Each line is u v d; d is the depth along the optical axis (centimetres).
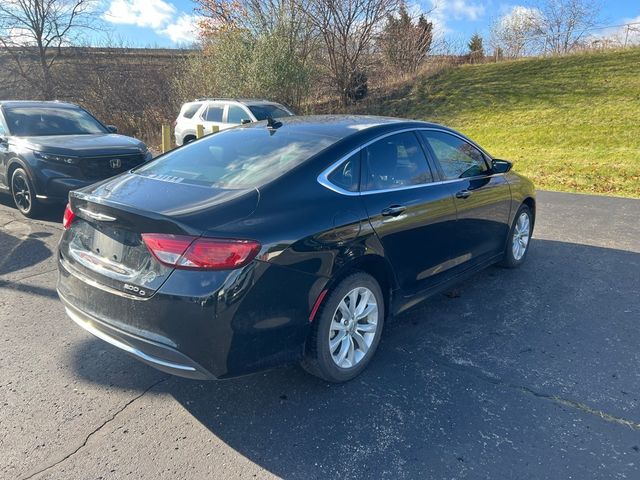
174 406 289
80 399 294
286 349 275
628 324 397
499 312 419
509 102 1844
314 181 301
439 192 381
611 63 2019
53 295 438
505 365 335
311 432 268
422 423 276
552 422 277
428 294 385
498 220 468
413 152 377
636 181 1005
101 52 2198
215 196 277
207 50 2142
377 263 324
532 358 345
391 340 370
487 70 2250
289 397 299
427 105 2006
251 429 270
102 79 2128
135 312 261
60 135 746
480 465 245
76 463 243
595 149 1281
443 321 402
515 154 1333
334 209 296
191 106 1368
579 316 411
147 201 274
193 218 252
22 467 240
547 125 1552
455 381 316
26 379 312
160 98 2120
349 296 307
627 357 346
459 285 479
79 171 675
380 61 2298
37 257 537
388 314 349
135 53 2258
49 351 346
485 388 309
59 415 279
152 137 1975
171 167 340
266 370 271
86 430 267
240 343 256
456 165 420
